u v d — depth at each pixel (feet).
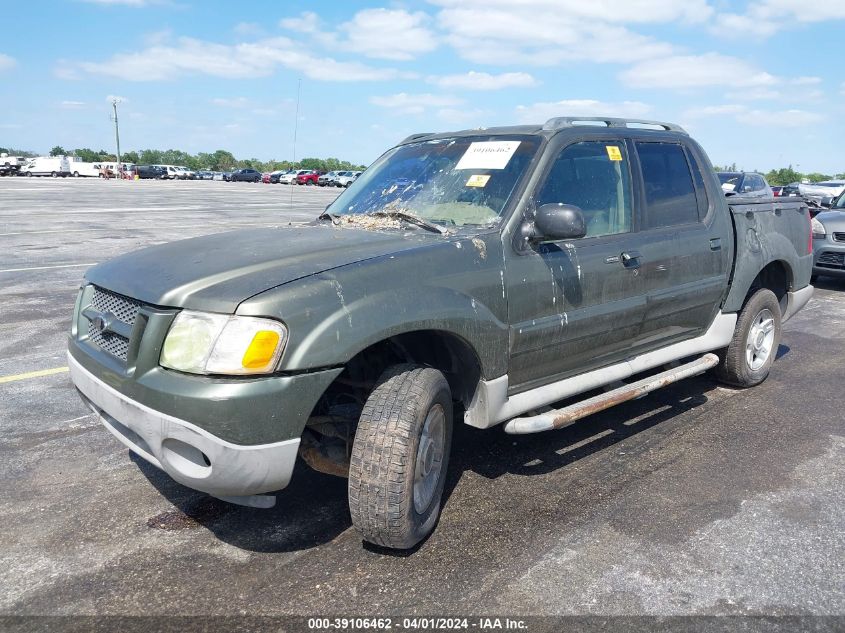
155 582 9.66
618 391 13.65
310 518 11.47
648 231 14.43
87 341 10.83
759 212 17.80
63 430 15.10
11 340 22.27
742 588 9.64
